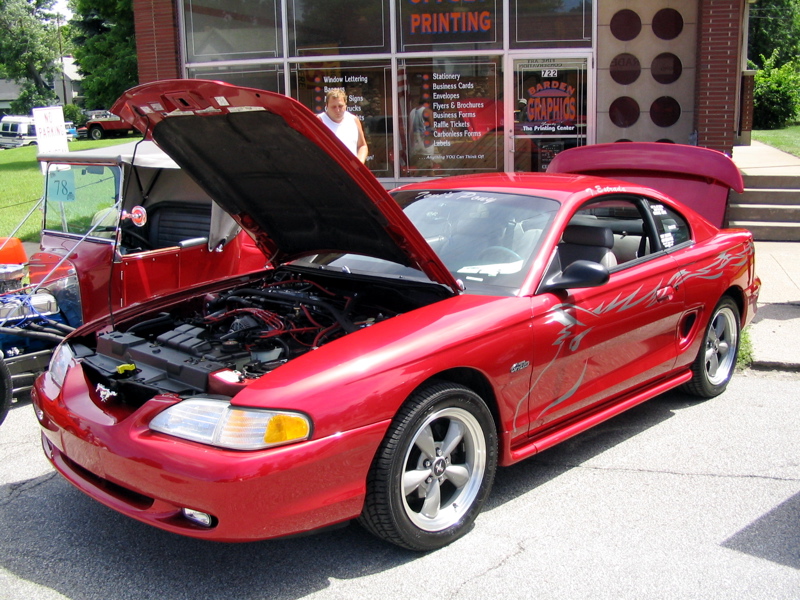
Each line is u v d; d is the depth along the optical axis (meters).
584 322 3.90
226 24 11.18
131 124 3.82
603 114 11.09
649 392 4.59
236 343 3.54
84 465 3.28
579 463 4.32
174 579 3.22
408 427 3.15
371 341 3.24
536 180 4.64
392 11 10.68
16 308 5.12
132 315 4.14
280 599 3.06
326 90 11.09
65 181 6.11
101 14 40.91
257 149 3.66
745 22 14.23
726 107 10.06
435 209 4.46
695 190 6.09
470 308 3.55
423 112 10.94
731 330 5.30
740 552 3.36
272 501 2.86
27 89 59.62
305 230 4.34
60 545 3.52
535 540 3.48
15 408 5.39
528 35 10.52
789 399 5.27
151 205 6.64
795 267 8.69
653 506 3.79
